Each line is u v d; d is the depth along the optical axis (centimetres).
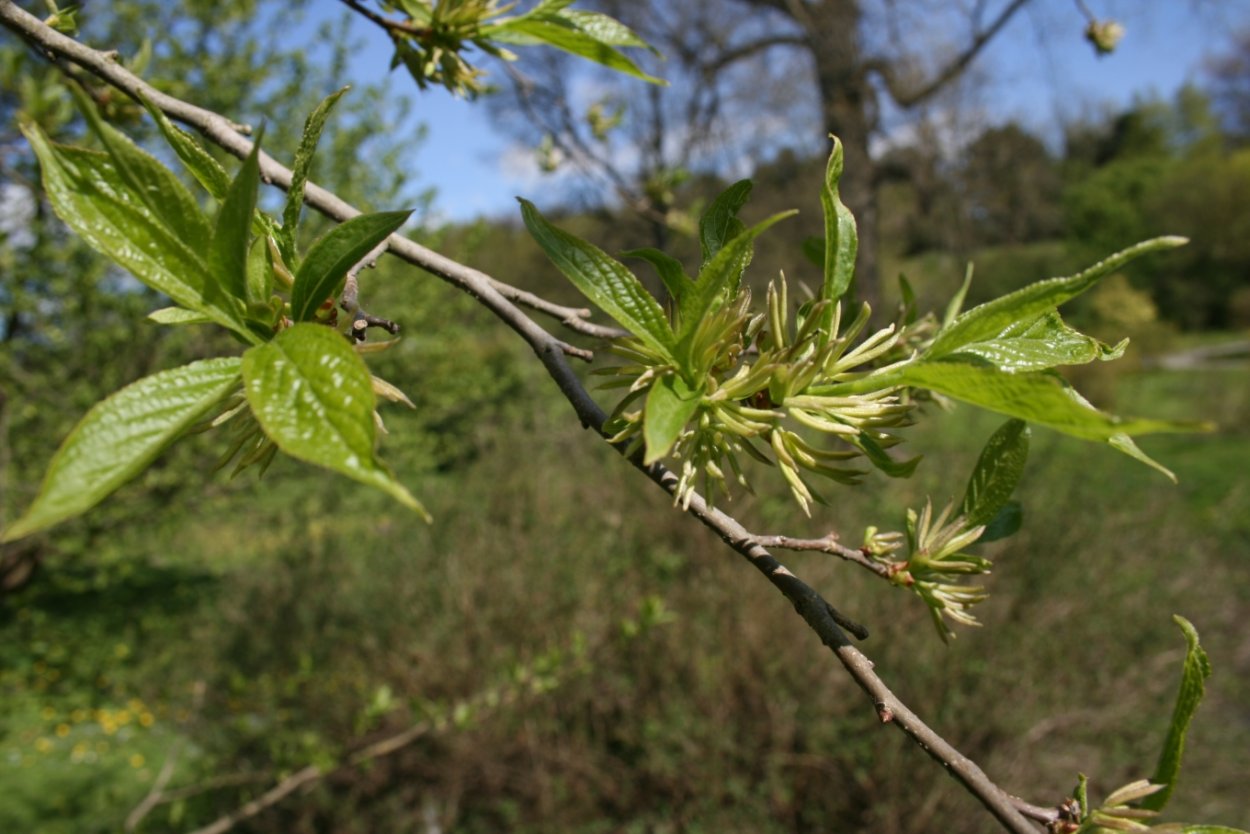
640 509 549
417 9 117
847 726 451
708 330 74
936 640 459
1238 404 1430
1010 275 2619
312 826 501
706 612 490
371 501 754
